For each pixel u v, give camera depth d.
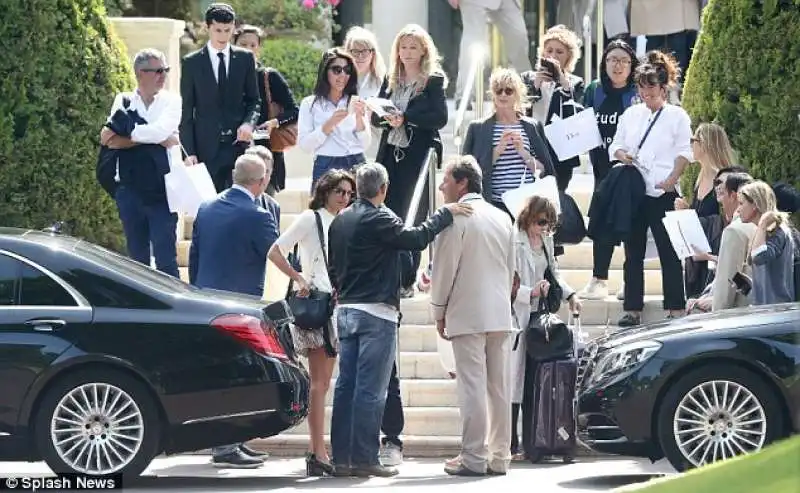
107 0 54.28
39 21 42.47
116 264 31.67
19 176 42.31
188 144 40.47
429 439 37.62
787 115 40.72
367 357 32.78
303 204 46.12
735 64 41.56
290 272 33.94
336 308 33.38
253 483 32.38
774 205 34.97
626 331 33.38
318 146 39.19
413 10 56.00
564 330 35.38
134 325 30.50
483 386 33.41
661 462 36.00
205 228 34.94
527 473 34.09
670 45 51.66
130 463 30.41
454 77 59.75
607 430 31.98
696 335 31.53
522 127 38.53
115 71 44.16
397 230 32.53
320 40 55.12
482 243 33.16
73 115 43.09
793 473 16.83
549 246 35.91
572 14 55.69
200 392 30.50
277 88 41.41
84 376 30.34
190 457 37.06
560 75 41.75
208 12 40.34
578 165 40.75
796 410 31.00
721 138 39.00
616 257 43.84
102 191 43.84
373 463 33.16
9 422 30.19
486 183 38.34
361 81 41.09
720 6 42.22
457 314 33.25
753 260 34.09
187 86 40.31
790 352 31.08
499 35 53.19
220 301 31.36
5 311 30.47
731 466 17.20
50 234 32.66
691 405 31.47
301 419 31.39
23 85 42.25
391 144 38.72
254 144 40.94
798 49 40.81
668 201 39.50
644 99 39.78
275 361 30.88
